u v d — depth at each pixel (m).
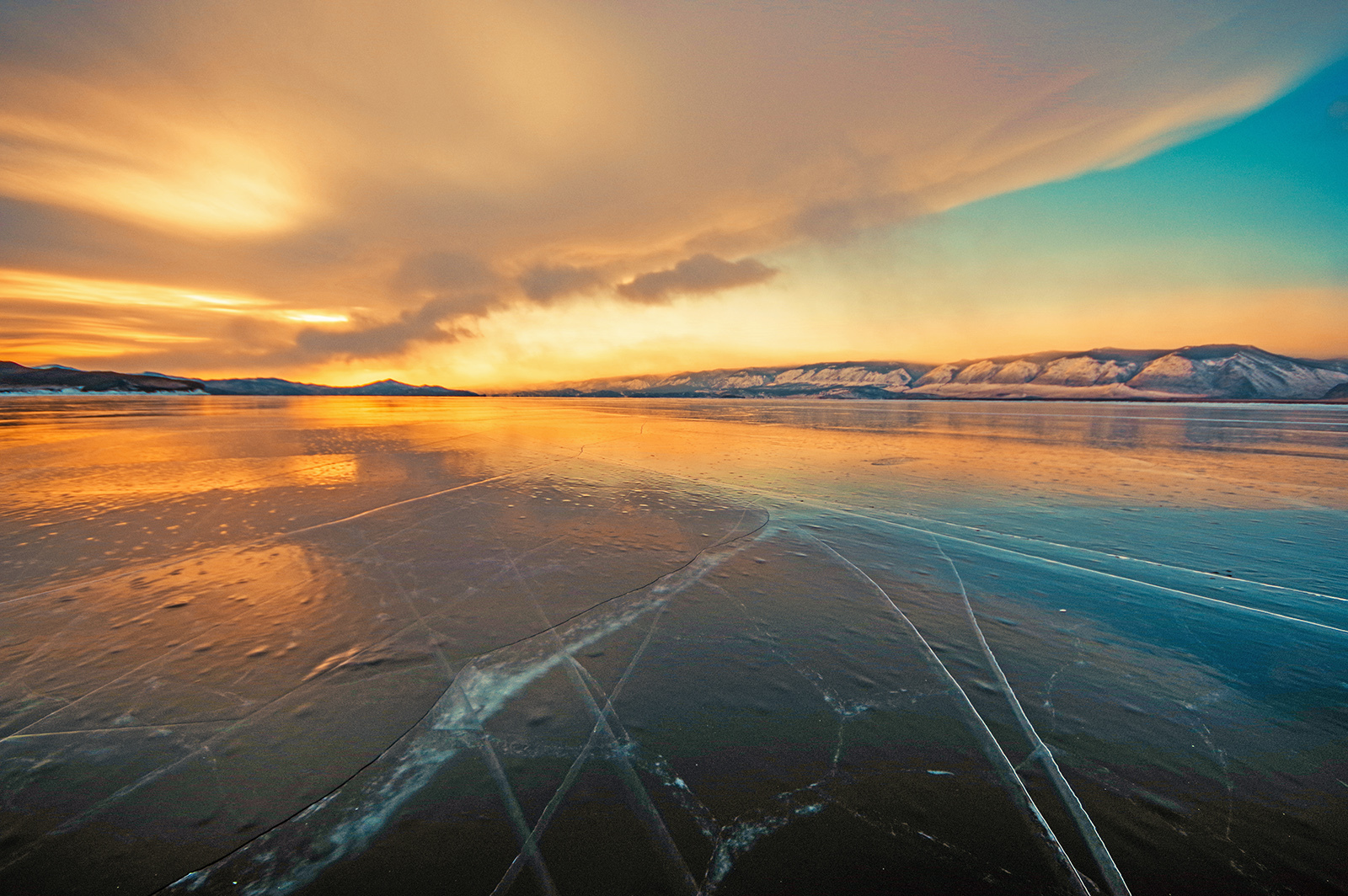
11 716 3.11
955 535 7.19
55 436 19.69
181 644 3.99
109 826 2.34
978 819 2.42
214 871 2.14
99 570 5.56
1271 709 3.28
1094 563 6.08
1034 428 27.66
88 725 3.03
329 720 3.10
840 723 3.11
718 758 2.81
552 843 2.27
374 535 7.00
